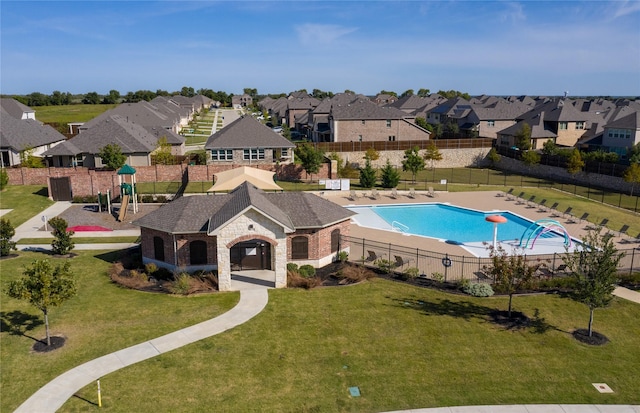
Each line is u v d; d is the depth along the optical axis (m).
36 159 59.31
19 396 17.72
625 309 25.84
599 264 22.33
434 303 26.41
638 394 18.66
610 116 89.38
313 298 26.83
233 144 64.94
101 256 33.91
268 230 27.36
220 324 23.64
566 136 85.00
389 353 21.25
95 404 17.38
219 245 27.11
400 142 75.50
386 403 17.80
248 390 18.42
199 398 17.86
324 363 20.39
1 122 64.00
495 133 94.81
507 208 49.78
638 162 60.88
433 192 56.28
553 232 40.81
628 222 43.91
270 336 22.56
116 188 51.38
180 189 54.50
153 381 18.86
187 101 167.88
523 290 28.17
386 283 29.22
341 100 111.81
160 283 28.70
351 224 43.62
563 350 21.75
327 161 64.12
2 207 46.91
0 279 28.61
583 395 18.52
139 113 93.31
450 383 19.12
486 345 22.05
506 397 18.28
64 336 22.20
